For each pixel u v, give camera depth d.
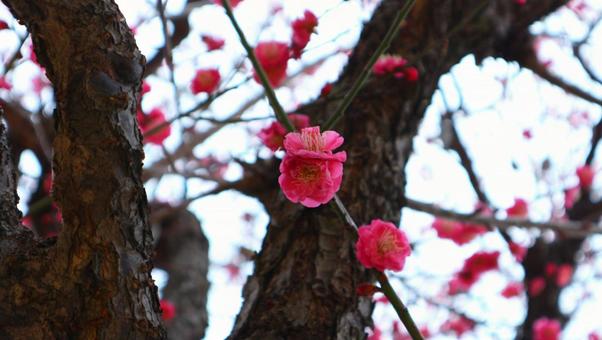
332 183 1.93
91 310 1.80
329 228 2.41
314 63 4.35
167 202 4.46
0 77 3.21
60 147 1.84
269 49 3.10
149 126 3.57
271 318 2.20
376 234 2.02
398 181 2.70
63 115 1.84
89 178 1.82
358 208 2.51
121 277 1.81
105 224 1.82
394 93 2.85
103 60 1.86
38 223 4.06
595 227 3.79
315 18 3.07
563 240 5.09
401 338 5.30
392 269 2.01
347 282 2.31
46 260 1.84
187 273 4.19
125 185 1.84
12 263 1.84
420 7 3.10
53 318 1.80
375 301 2.43
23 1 1.88
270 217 2.57
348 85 2.90
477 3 3.21
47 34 1.88
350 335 2.22
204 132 4.10
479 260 4.62
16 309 1.81
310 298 2.25
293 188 1.93
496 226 3.74
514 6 3.40
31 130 4.16
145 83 3.44
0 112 2.01
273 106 2.24
